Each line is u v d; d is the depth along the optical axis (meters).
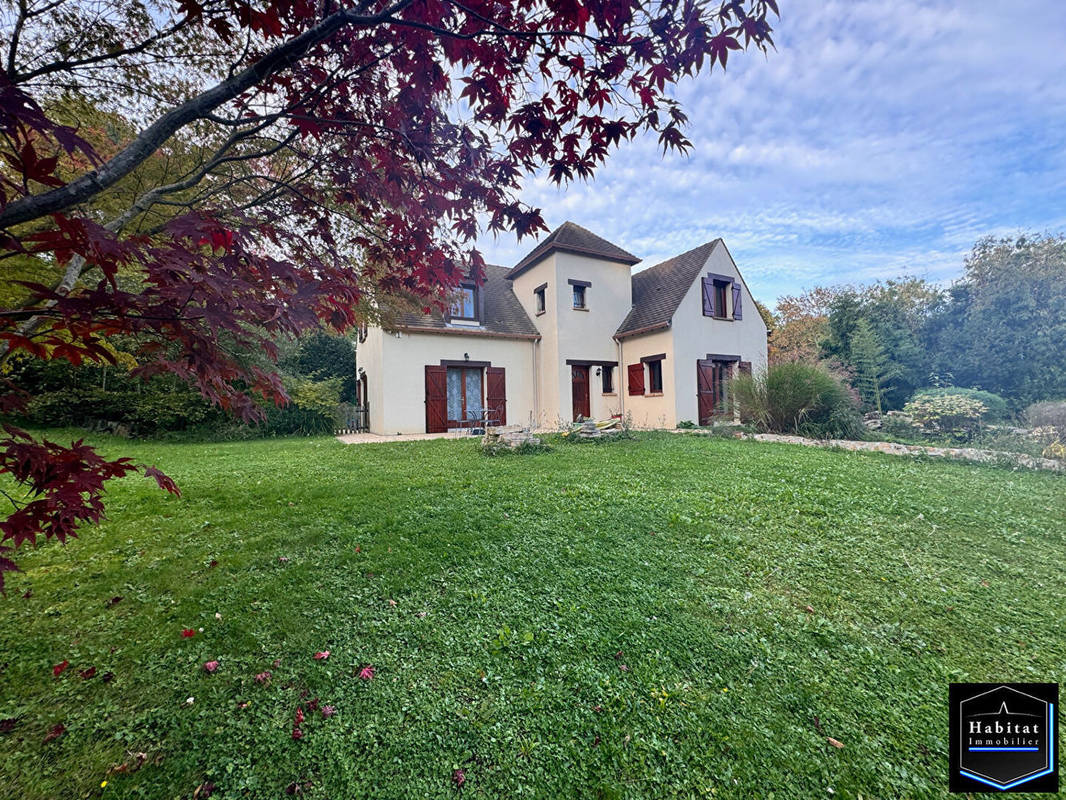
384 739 1.81
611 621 2.63
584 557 3.48
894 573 3.29
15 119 1.19
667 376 12.94
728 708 1.99
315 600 2.85
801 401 10.77
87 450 1.64
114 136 2.83
